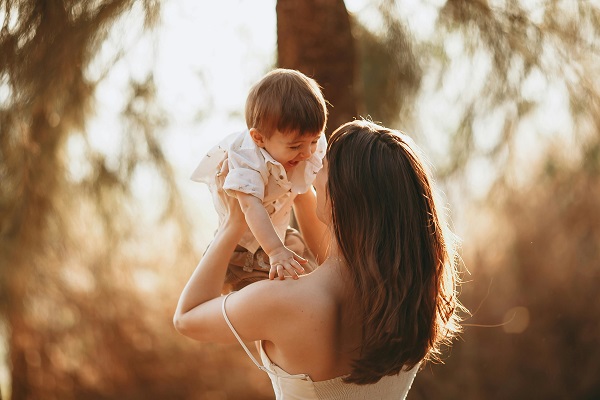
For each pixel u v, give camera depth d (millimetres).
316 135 1935
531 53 4348
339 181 1778
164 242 5852
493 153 4770
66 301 6449
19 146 4480
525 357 8773
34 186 4895
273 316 1746
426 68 4688
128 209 5277
